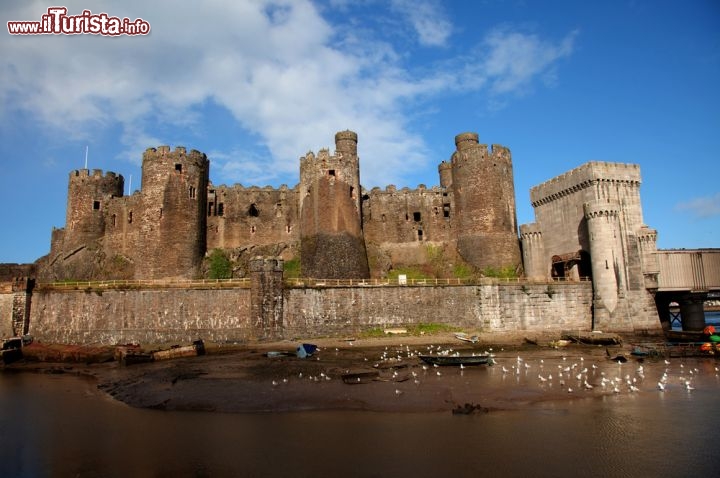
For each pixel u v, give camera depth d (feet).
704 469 44.86
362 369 94.73
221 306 137.49
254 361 107.24
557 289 158.61
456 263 192.34
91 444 54.34
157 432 57.98
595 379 84.48
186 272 169.99
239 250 187.52
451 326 151.53
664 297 173.88
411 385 79.36
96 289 139.74
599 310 155.84
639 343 136.77
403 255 202.69
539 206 190.39
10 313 141.49
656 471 44.57
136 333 135.95
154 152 173.78
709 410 63.67
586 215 162.61
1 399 78.54
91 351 119.75
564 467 45.62
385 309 148.56
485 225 188.34
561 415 61.87
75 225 189.88
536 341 140.46
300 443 52.90
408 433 55.57
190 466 47.19
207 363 105.81
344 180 183.52
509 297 154.71
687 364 101.76
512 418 60.75
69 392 83.66
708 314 392.06
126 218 184.65
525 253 191.93
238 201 195.42
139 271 167.22
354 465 46.57
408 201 208.44
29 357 123.13
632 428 56.24
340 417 62.39
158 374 93.56
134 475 45.57
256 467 46.55
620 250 157.48
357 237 182.29
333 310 143.95
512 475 43.96
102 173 195.83
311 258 176.65
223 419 62.75
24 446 54.13
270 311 137.39
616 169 167.63
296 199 199.72
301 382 82.33
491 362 100.27
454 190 202.49
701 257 165.58
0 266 201.67
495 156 193.88
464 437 53.88
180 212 171.94
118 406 71.77
